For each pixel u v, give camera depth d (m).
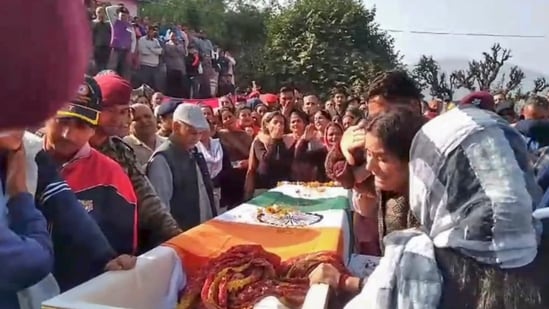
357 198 2.84
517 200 1.20
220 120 6.47
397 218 1.74
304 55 25.73
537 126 4.45
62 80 0.47
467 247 1.22
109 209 2.22
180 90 14.84
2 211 1.48
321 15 26.75
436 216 1.29
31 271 1.46
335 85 25.16
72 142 2.18
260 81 26.28
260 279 2.01
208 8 28.80
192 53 16.14
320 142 5.11
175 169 3.19
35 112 0.47
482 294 1.22
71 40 0.47
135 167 2.58
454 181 1.25
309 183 3.71
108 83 2.49
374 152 1.56
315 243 2.34
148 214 2.52
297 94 10.17
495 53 23.39
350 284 1.85
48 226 1.83
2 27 0.44
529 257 1.21
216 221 2.55
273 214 2.72
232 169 5.26
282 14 27.41
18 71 0.45
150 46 13.43
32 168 1.79
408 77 2.41
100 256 1.86
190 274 2.10
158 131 4.55
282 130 5.13
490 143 1.25
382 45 28.17
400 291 1.27
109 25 11.65
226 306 1.92
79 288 1.62
